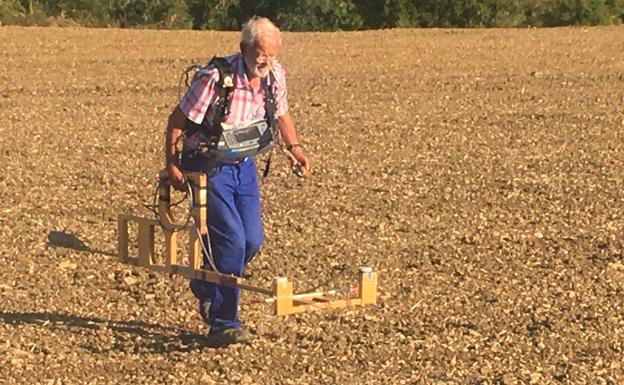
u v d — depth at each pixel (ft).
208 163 24.06
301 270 31.73
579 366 24.72
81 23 138.41
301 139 54.29
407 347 25.76
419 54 98.22
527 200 41.29
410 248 34.27
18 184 43.09
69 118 60.70
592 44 108.37
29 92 71.10
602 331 27.04
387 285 30.42
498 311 28.43
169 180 24.43
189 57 92.89
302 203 40.04
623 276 31.63
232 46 103.86
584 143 53.83
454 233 36.22
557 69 86.53
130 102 67.51
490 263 32.78
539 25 153.17
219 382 23.68
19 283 30.45
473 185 43.80
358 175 45.42
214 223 24.53
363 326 27.17
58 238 27.91
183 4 146.10
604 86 76.33
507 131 57.52
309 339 26.22
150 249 25.88
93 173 45.32
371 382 23.70
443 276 31.42
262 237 25.38
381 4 153.07
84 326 27.14
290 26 148.87
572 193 42.52
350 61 91.97
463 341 26.25
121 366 24.50
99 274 31.27
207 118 23.82
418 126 58.90
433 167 47.44
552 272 31.89
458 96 71.46
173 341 26.03
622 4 158.20
